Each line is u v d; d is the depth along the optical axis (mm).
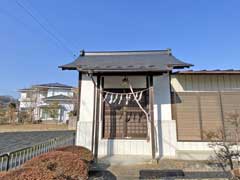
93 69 6328
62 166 3426
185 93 7449
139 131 7367
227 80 7488
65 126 19438
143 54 9422
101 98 7504
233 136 6598
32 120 22094
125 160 6344
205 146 6992
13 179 2539
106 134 7414
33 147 4750
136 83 7633
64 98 25562
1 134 12234
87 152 5426
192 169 5336
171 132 7188
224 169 5031
